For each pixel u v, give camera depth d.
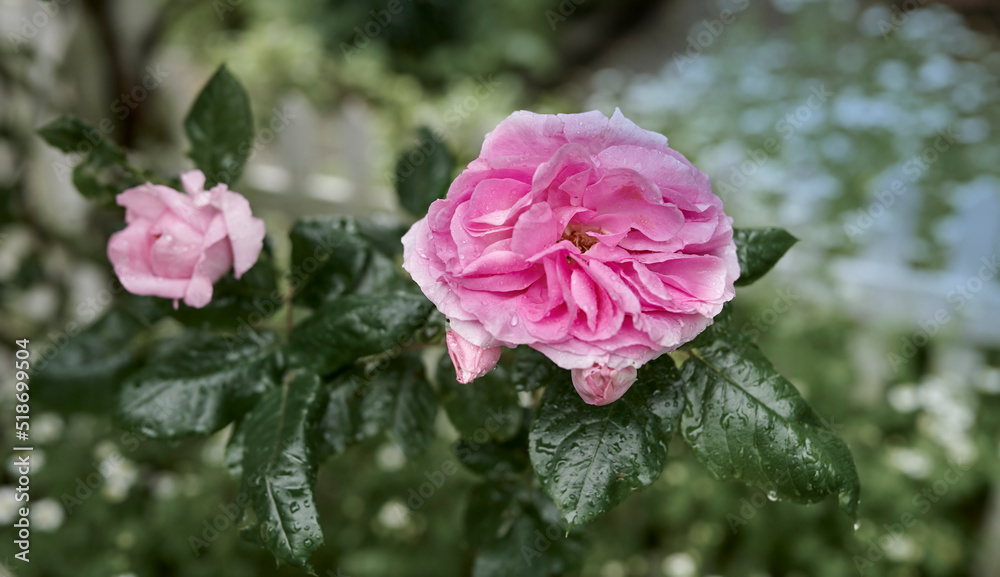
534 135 0.34
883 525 0.80
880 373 0.93
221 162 0.40
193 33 1.72
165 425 0.38
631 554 0.81
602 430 0.34
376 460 0.84
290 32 1.70
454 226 0.32
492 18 1.84
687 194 0.33
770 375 0.35
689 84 1.43
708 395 0.35
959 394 0.87
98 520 0.77
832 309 0.95
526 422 0.41
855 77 1.41
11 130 0.72
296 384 0.37
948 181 1.19
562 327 0.32
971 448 0.82
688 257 0.33
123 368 0.45
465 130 1.42
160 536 0.78
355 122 1.17
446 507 0.81
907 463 0.81
